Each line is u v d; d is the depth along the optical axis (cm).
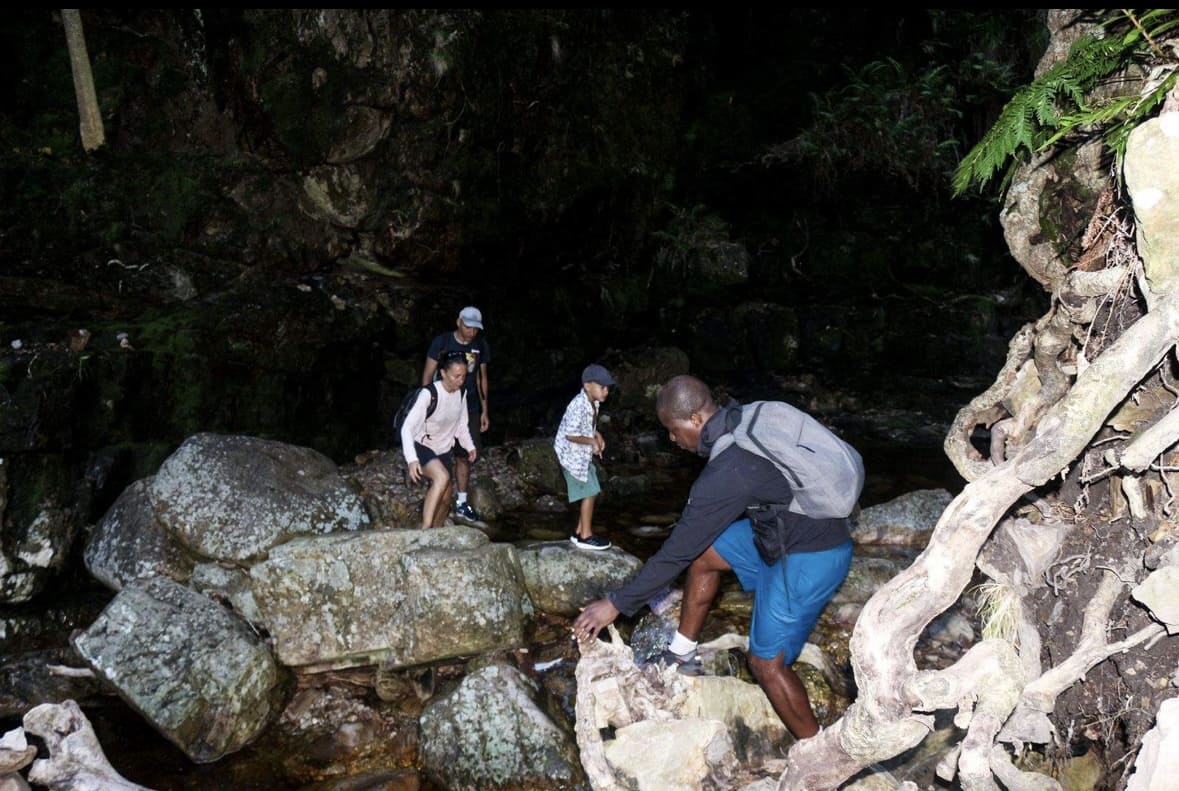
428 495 530
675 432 303
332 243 756
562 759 361
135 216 657
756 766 307
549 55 844
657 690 317
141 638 418
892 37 1202
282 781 377
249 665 409
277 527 497
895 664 225
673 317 1023
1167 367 242
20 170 611
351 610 435
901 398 991
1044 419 223
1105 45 259
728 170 1088
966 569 226
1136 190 213
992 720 225
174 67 699
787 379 1020
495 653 439
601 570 507
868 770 283
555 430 861
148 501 516
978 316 1037
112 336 604
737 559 324
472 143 789
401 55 728
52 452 529
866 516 594
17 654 463
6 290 591
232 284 689
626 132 961
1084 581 264
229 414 648
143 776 378
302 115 704
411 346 788
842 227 1103
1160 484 246
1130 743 250
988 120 1151
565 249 920
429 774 373
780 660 301
